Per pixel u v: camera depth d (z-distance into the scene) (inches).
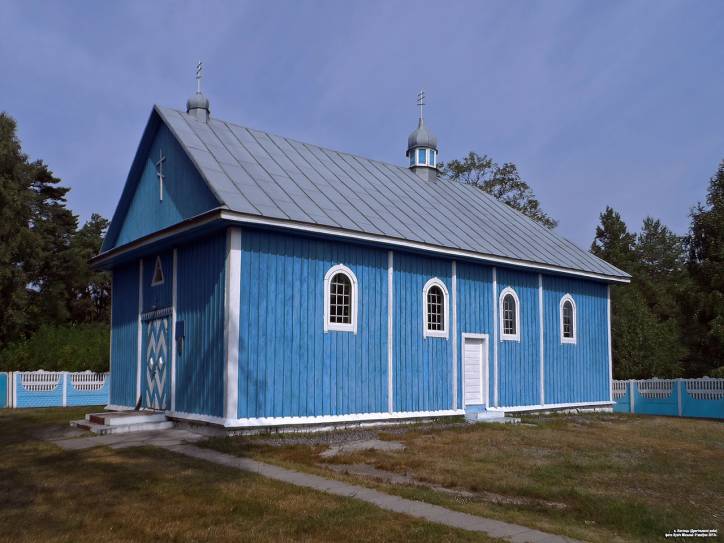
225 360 580.1
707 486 419.2
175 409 661.9
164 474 410.9
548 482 416.2
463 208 950.4
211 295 616.4
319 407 634.8
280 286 617.9
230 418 570.9
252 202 603.8
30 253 1550.2
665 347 1238.9
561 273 918.4
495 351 829.2
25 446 534.0
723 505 370.9
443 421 738.8
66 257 1800.0
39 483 390.3
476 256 783.7
